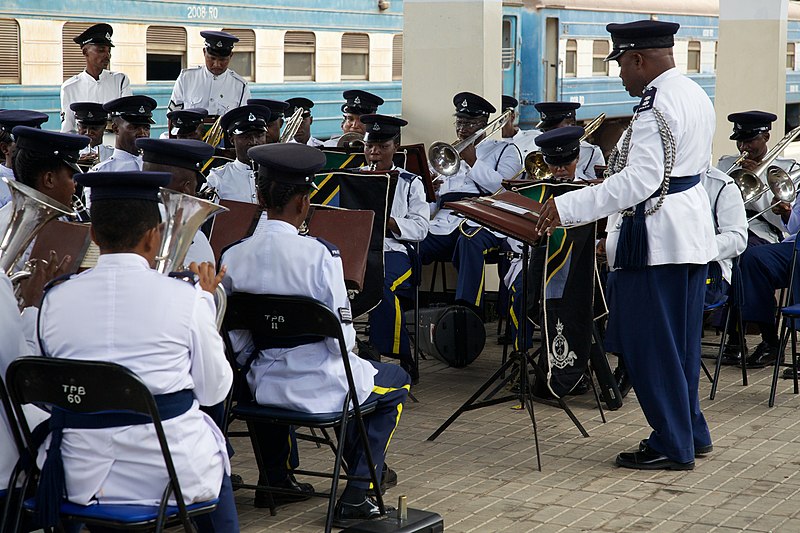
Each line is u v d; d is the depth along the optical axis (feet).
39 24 35.01
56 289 11.87
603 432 21.30
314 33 44.78
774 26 40.57
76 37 35.99
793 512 16.81
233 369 15.64
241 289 15.06
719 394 24.45
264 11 42.32
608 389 22.88
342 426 14.73
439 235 29.01
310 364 15.11
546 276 20.11
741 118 27.78
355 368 15.37
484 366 27.09
